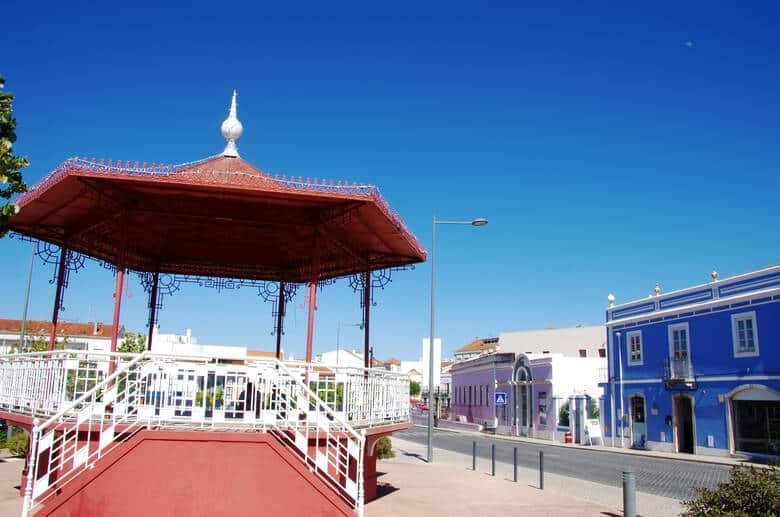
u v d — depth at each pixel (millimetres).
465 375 62969
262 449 9664
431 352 26219
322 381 11461
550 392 43688
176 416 10289
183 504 9359
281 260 18359
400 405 14477
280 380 10359
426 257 16484
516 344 67125
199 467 9484
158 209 12594
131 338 31016
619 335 36531
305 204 12547
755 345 26984
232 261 18578
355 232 14625
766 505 9016
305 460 9984
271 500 9578
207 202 12664
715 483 19422
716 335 29219
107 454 9250
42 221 14367
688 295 31344
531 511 13000
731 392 28016
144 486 9297
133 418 10094
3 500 12016
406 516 12047
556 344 64750
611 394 36719
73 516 8961
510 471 21062
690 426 30906
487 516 12336
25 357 11820
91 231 14914
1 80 8133
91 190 11672
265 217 13148
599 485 18453
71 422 9945
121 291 11992
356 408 11953
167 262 18312
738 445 27672
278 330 19094
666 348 32500
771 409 26078
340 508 9742
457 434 47844
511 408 49812
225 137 14195
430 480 17391
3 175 7883
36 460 9172
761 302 26781
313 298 12930
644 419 33781
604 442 37062
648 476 21219
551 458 27688
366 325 16812
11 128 8188
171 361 10195
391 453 24438
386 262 17344
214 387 10047
